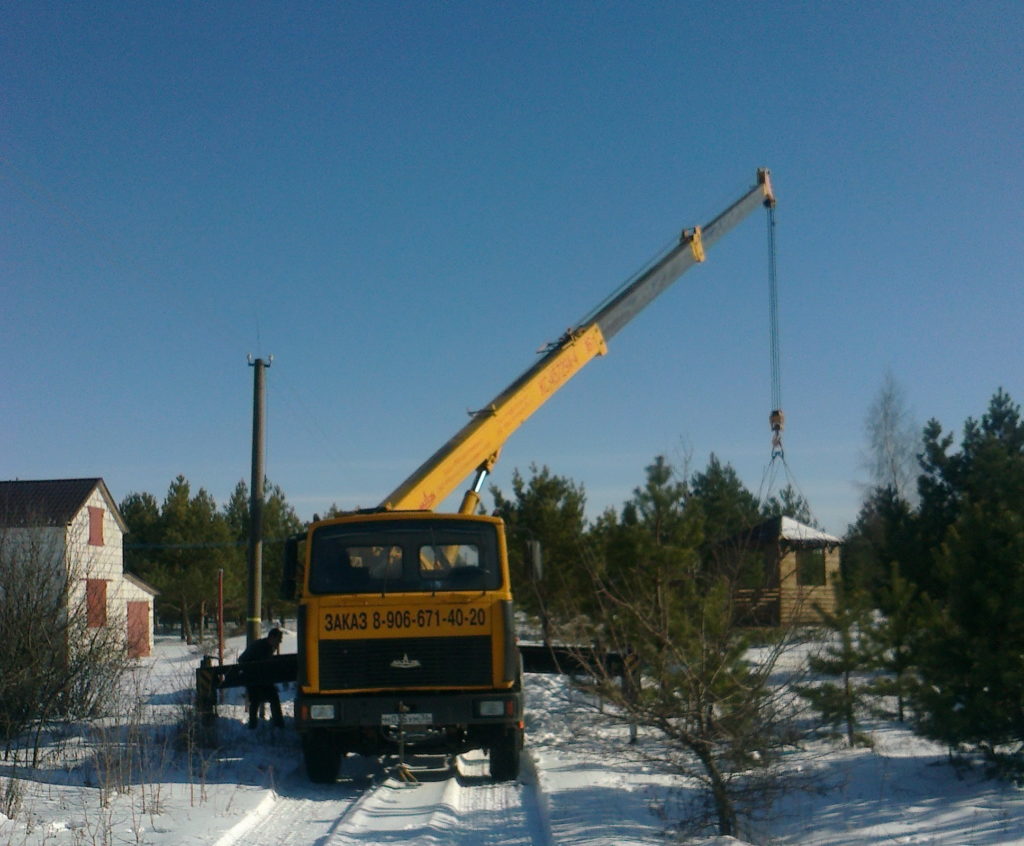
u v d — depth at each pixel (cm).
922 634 1217
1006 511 1091
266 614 5238
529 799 1021
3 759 1168
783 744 835
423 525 1131
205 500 4806
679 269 1898
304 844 814
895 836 898
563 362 1691
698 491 3862
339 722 1056
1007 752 1070
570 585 1555
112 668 1354
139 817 874
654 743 1053
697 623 874
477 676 1074
